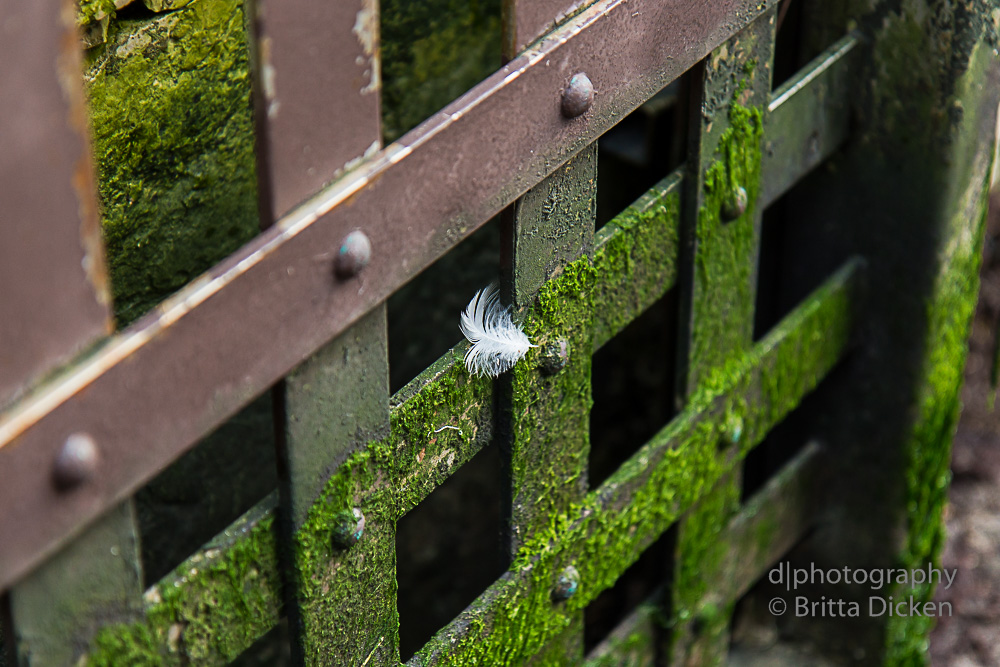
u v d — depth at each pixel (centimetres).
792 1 225
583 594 217
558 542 212
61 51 177
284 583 196
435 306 255
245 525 193
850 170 229
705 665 238
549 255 203
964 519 280
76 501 182
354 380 194
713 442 225
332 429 194
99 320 182
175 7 211
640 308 215
